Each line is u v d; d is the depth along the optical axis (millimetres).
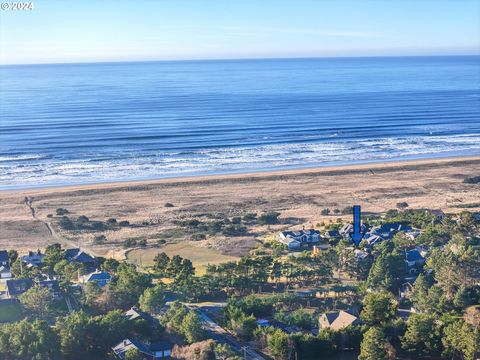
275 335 88312
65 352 88062
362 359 84125
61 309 106688
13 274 126812
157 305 102500
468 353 83062
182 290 112688
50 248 135875
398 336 91875
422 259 124812
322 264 125188
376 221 157125
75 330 88438
